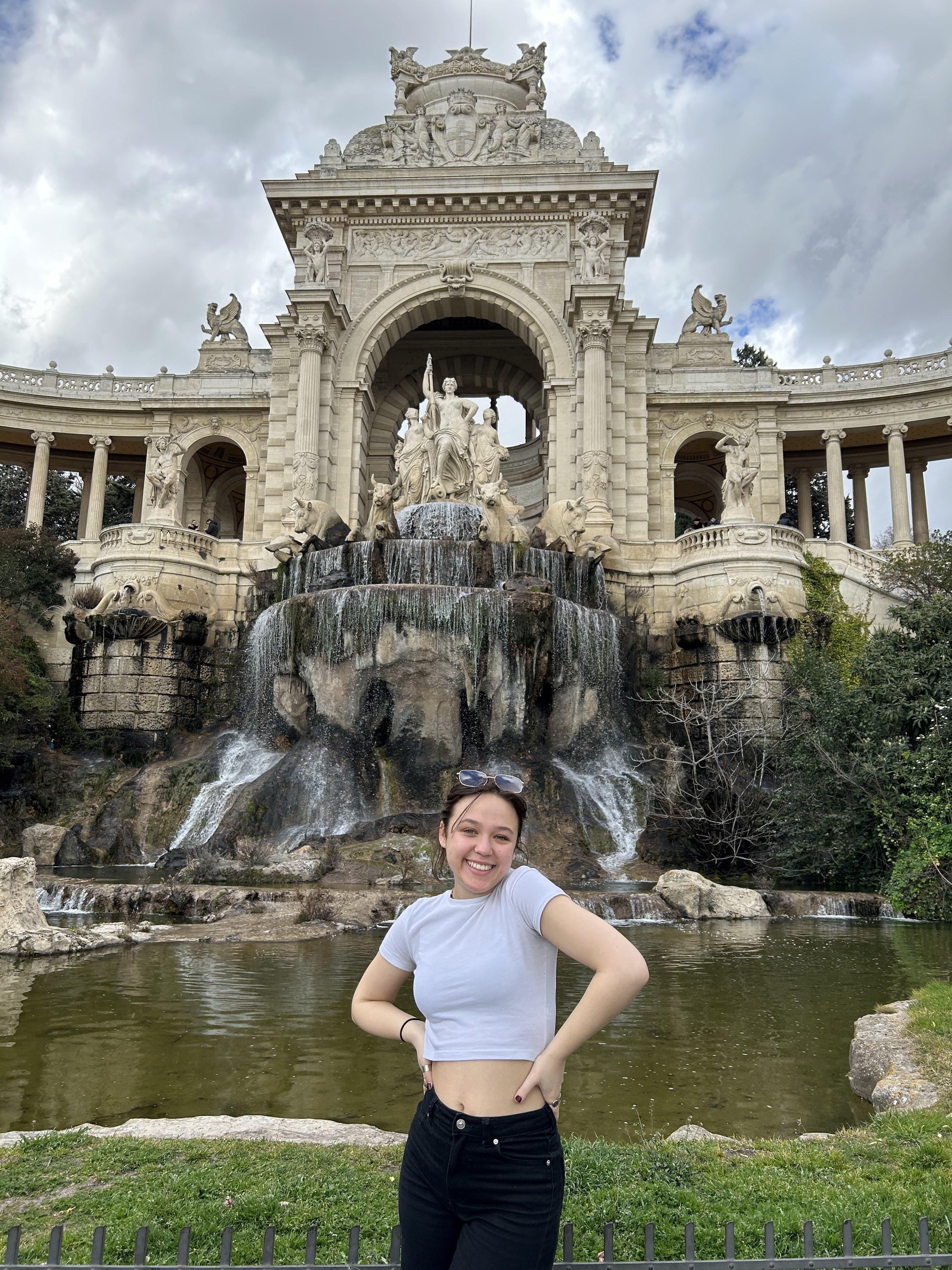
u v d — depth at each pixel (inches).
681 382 1670.8
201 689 1257.4
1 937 476.4
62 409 1713.8
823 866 813.9
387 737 1002.7
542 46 1696.6
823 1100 258.5
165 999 372.2
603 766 1051.9
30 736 1156.5
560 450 1476.4
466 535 1291.8
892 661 840.3
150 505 1450.5
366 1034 322.3
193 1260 143.9
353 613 992.9
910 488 1994.3
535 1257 97.6
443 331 1807.3
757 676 1160.8
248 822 892.0
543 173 1555.1
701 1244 151.8
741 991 396.8
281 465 1503.4
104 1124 237.8
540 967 108.1
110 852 924.0
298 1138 205.8
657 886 677.3
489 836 111.3
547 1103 102.6
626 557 1342.3
